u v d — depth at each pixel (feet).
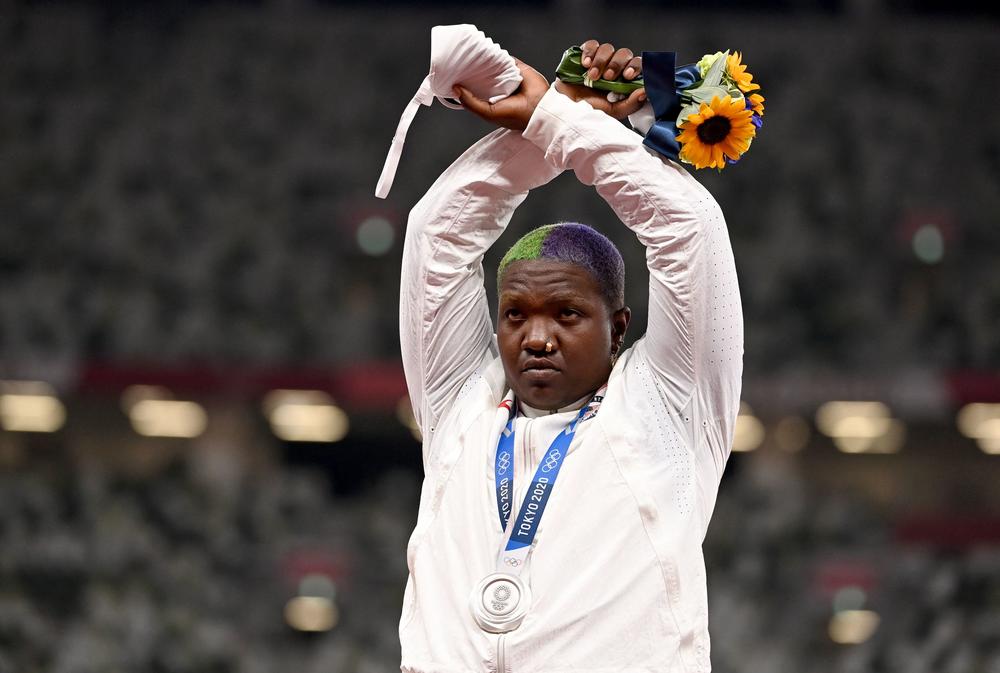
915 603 142.92
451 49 27.76
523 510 26.76
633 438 27.02
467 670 25.76
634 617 25.75
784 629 143.13
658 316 27.63
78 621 134.41
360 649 143.02
